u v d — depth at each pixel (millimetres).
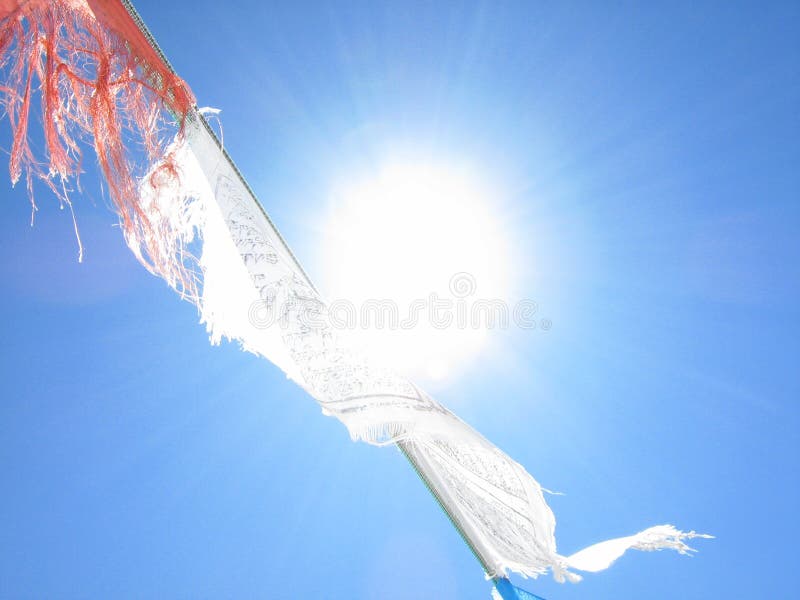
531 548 2234
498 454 2094
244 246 2199
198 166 2295
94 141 2090
